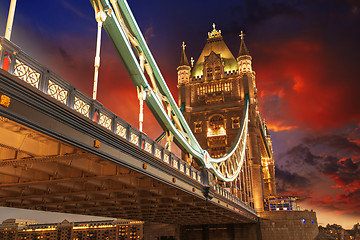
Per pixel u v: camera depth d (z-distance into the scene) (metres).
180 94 96.81
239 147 73.56
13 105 10.32
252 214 62.62
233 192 57.69
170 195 29.33
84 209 34.72
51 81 12.04
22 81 10.39
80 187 24.08
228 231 68.38
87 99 14.26
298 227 68.69
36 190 23.70
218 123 90.88
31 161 14.74
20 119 10.54
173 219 53.62
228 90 93.25
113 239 162.12
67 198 27.53
